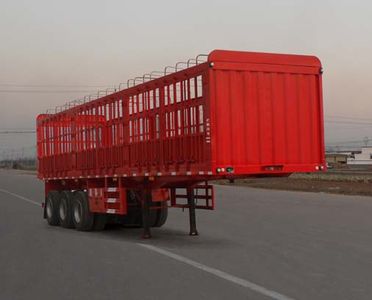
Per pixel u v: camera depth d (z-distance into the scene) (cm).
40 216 2014
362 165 11281
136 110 1318
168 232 1485
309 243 1233
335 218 1780
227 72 1100
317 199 2633
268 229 1509
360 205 2272
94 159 1515
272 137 1145
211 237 1359
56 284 843
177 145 1166
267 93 1145
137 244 1253
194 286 812
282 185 3962
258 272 906
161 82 1220
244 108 1115
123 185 1377
